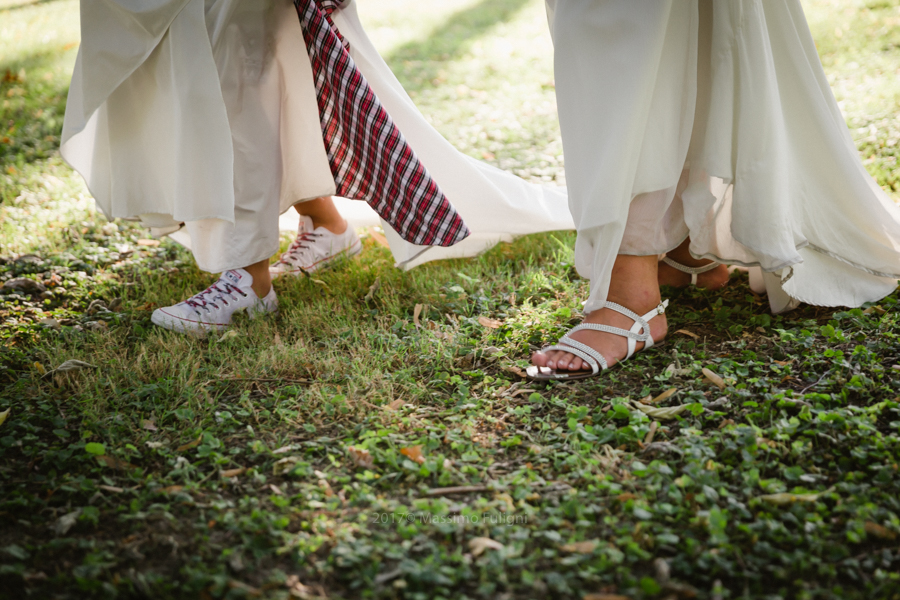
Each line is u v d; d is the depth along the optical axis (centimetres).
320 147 286
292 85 273
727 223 240
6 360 251
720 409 201
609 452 184
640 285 235
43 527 166
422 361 244
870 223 246
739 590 142
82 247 358
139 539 160
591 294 223
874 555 147
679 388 215
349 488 175
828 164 240
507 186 322
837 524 156
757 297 275
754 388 209
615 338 232
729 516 159
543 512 164
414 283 300
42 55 755
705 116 226
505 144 482
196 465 189
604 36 207
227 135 240
